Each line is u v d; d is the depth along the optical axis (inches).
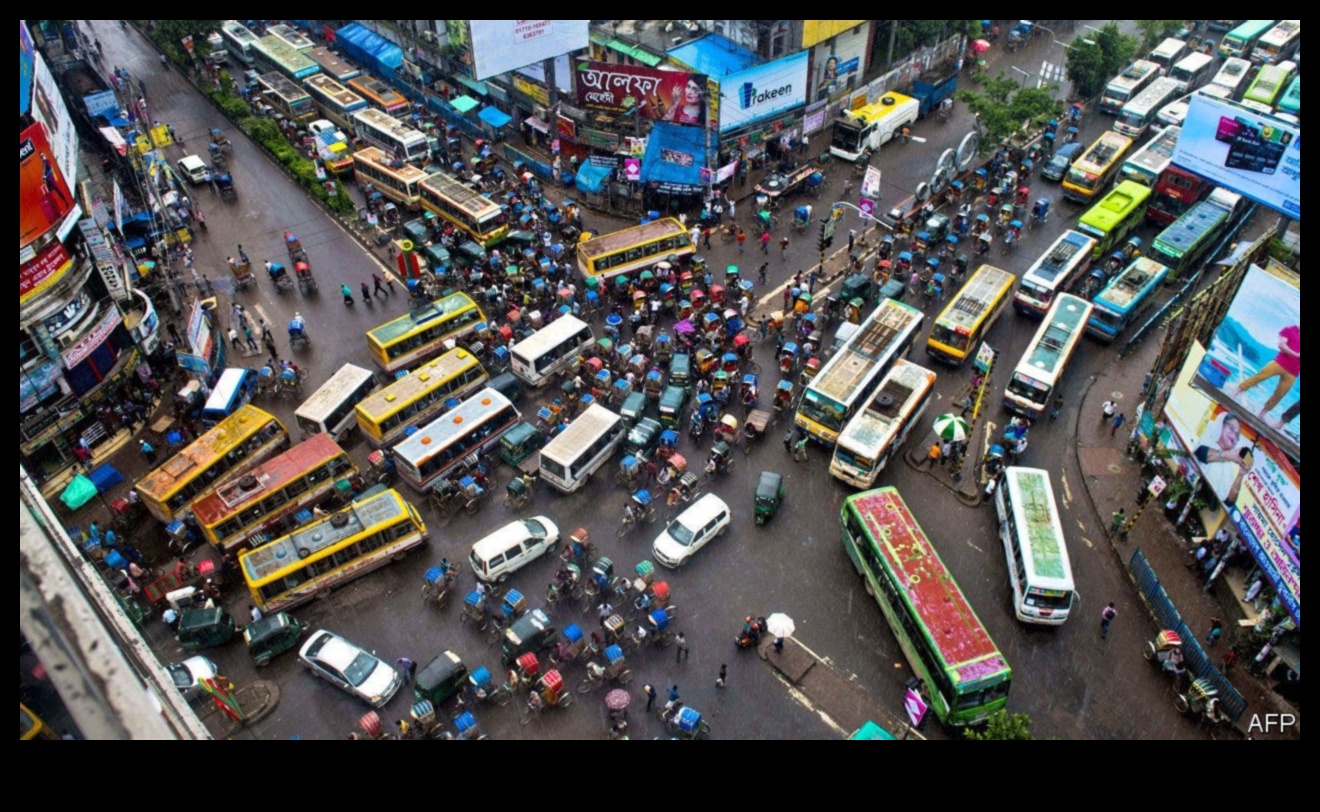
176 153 3299.7
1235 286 2014.0
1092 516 1911.9
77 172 2241.6
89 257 2057.1
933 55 3558.1
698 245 2736.2
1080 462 2028.8
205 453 1927.9
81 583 1041.5
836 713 1577.3
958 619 1544.0
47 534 1016.2
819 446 2089.1
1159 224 2797.7
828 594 1774.1
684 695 1608.0
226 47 3971.5
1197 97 2422.5
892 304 2278.5
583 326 2279.8
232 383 2154.3
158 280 2566.4
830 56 3134.8
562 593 1761.8
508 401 2065.7
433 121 3405.5
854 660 1658.5
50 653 876.6
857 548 1753.2
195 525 1893.5
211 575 1774.1
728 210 2883.9
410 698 1616.6
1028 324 2455.7
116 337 2133.4
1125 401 2188.7
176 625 1713.8
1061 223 2837.1
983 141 2982.3
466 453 2011.6
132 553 1829.5
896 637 1672.0
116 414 2124.8
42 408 1974.7
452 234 2743.6
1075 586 1765.5
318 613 1760.6
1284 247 2186.3
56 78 3331.7
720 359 2273.6
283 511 1897.1
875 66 3356.3
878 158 3201.3
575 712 1587.1
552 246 2706.7
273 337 2442.2
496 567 1769.2
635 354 2292.1
